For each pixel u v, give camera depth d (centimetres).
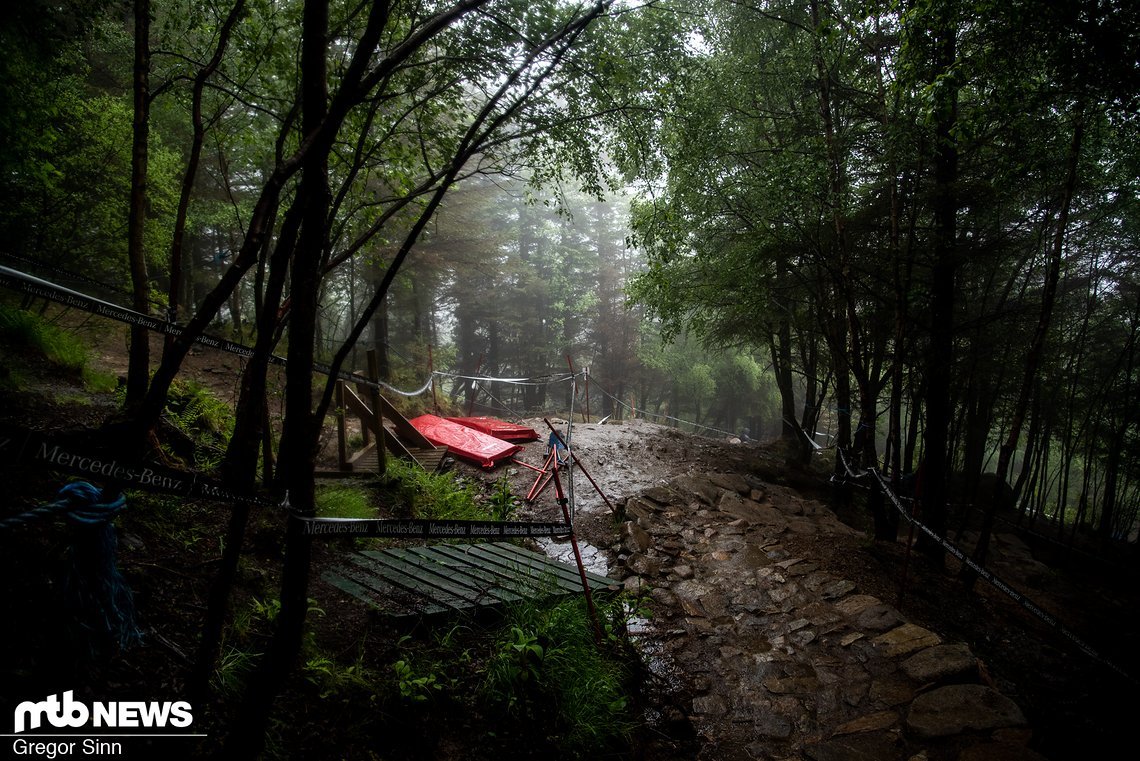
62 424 377
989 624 522
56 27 418
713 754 321
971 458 1245
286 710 239
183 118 785
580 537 639
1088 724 400
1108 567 1055
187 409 502
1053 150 548
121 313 231
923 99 421
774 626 458
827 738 329
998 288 1009
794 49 664
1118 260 1068
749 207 703
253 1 341
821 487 1043
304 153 161
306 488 184
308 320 176
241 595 301
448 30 308
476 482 773
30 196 551
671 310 914
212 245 1508
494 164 357
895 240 611
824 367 1220
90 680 198
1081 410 1289
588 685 324
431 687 289
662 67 375
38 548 226
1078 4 362
